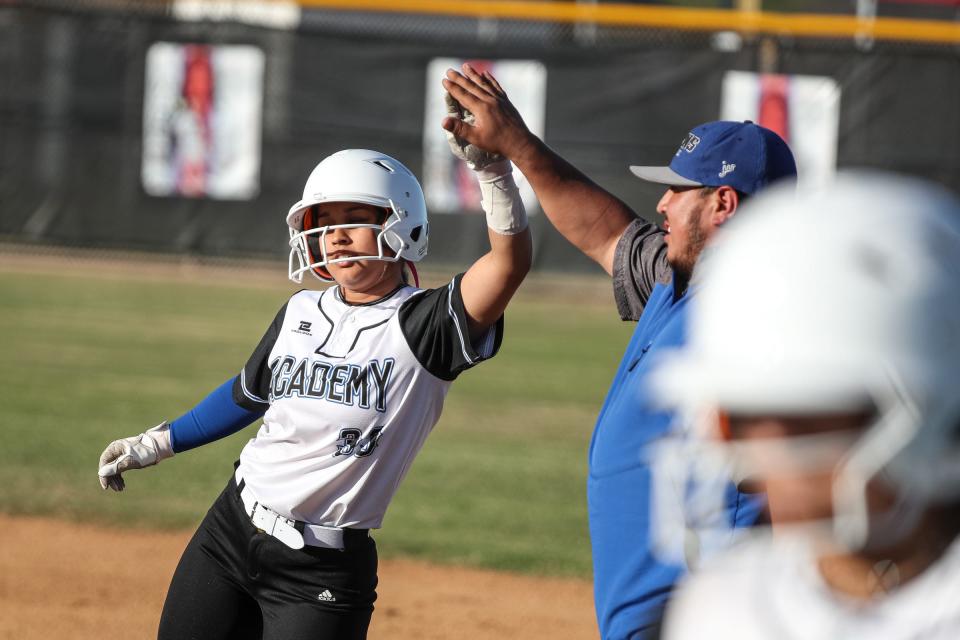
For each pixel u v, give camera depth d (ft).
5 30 203.10
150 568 73.26
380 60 200.95
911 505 13.93
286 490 39.99
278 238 205.87
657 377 15.06
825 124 193.26
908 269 13.57
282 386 40.78
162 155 205.57
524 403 127.24
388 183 41.68
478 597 70.23
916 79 191.01
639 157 195.21
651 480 33.55
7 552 74.84
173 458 100.68
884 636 14.53
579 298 207.41
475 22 230.07
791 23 192.65
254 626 42.63
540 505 89.97
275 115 203.41
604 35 212.64
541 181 42.52
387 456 40.04
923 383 13.37
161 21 203.41
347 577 40.04
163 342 151.43
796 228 14.05
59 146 205.16
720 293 14.23
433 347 39.91
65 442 100.68
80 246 206.28
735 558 16.29
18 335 152.66
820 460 13.87
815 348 13.51
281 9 234.99
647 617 33.19
